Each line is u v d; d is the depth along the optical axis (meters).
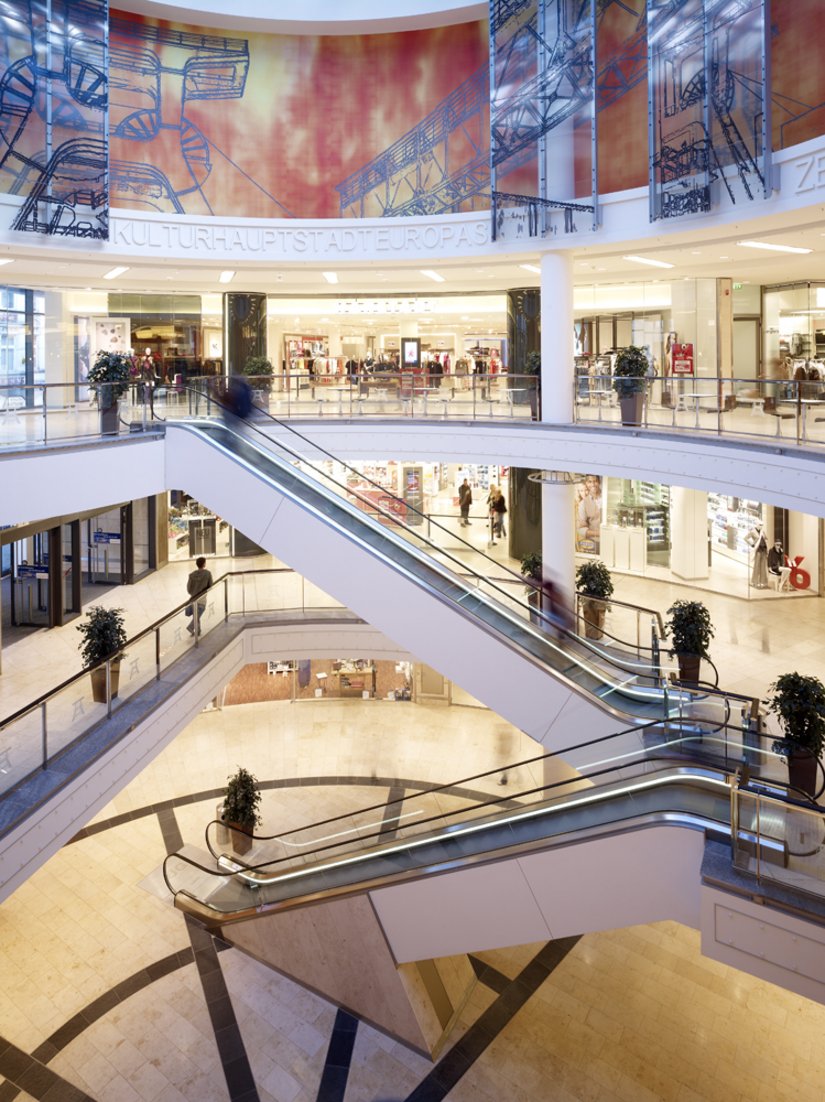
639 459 14.09
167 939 11.57
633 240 15.20
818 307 20.67
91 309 22.72
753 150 12.66
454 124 19.41
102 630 12.12
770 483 11.65
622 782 8.73
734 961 7.39
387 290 22.78
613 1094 9.04
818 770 9.31
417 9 18.69
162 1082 9.21
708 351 20.62
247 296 22.47
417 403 16.94
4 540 15.84
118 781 10.93
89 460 11.81
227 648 15.08
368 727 18.22
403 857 9.74
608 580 16.42
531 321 21.30
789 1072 9.33
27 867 9.09
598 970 11.02
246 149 20.00
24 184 15.52
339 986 10.23
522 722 11.52
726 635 18.33
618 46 17.41
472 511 25.72
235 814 13.43
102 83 15.72
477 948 9.12
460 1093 9.05
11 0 14.88
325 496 12.53
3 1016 10.16
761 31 12.24
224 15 18.91
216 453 12.85
